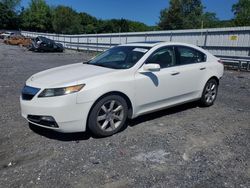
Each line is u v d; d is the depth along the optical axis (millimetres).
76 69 5270
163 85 5523
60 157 4129
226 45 16594
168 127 5406
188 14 67125
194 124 5605
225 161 4074
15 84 9500
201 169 3838
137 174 3689
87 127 4695
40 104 4449
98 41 31562
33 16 88750
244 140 4852
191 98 6328
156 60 5535
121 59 5543
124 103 4977
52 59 20797
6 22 88188
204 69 6488
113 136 4910
